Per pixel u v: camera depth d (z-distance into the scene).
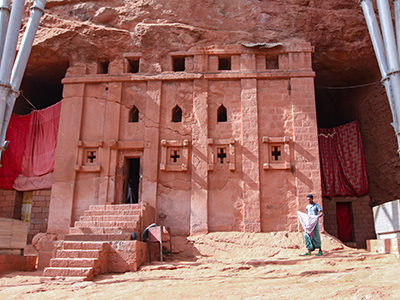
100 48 16.11
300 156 14.52
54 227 14.56
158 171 14.90
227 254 12.91
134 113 16.33
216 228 14.15
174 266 10.00
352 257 9.91
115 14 16.50
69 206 14.74
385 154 16.56
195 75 15.58
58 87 18.92
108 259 9.86
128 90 15.88
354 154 17.48
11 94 10.60
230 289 6.82
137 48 16.12
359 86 18.23
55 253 9.80
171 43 15.97
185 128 15.24
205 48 15.85
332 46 16.06
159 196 14.65
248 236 13.57
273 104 15.27
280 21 16.17
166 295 6.77
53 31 15.96
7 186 15.87
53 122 16.16
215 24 16.33
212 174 14.69
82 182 15.08
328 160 17.80
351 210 17.53
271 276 8.23
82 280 8.57
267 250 12.73
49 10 16.69
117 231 11.33
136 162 18.70
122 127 15.53
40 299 7.18
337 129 18.12
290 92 15.33
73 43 16.02
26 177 15.92
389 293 5.17
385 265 8.44
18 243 11.17
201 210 14.23
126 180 15.39
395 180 16.00
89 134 15.58
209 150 14.83
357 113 18.56
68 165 15.20
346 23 15.68
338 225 17.50
